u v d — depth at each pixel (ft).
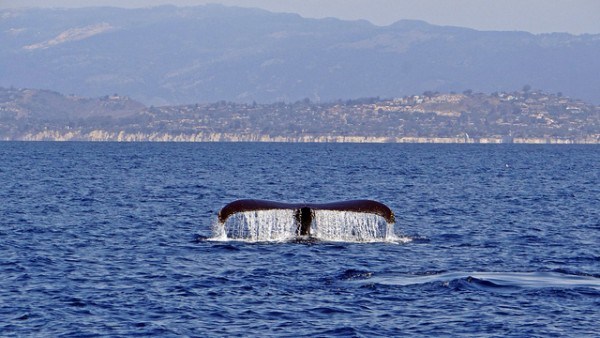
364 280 277.64
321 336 225.56
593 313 238.68
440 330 227.81
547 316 236.43
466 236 403.13
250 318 240.32
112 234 399.85
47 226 429.38
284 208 326.65
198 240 373.61
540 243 383.24
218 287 275.18
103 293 268.82
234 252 333.83
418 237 390.83
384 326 231.71
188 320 239.50
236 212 321.93
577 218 494.59
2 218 463.83
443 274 280.72
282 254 327.47
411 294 259.19
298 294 264.11
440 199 624.18
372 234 384.68
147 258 327.47
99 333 228.84
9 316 243.60
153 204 558.15
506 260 331.57
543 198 637.71
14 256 333.21
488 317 236.43
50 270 304.50
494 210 538.88
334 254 329.11
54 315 244.42
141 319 240.53
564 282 266.98
